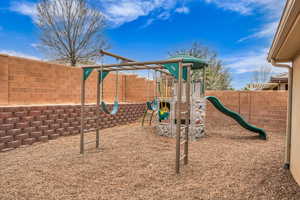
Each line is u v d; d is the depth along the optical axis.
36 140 5.53
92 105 7.52
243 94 8.30
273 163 3.85
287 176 3.16
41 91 7.25
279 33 2.30
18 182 2.99
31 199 2.51
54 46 15.73
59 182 3.00
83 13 15.70
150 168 3.63
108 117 8.34
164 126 6.79
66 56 15.99
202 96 7.26
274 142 5.82
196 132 6.38
